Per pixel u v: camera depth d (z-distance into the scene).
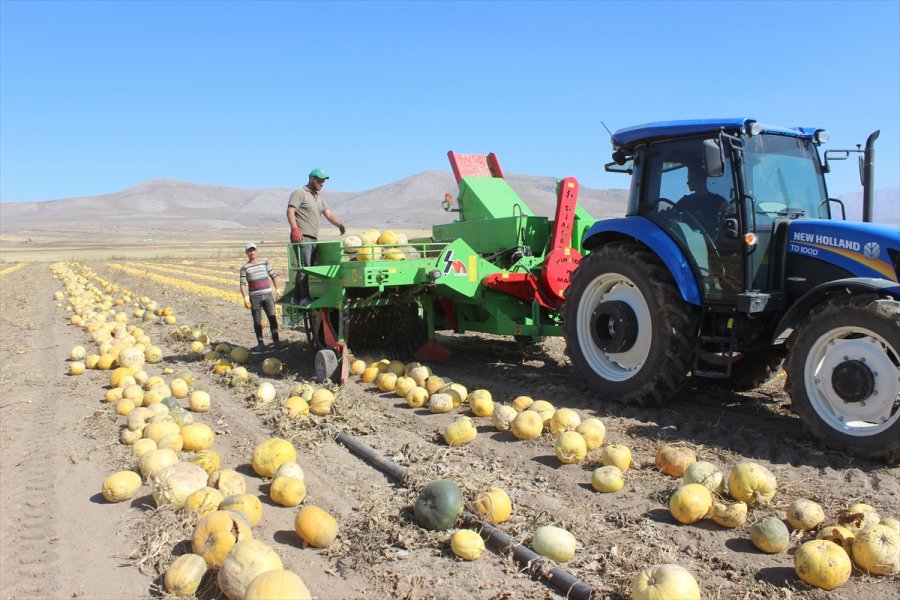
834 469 5.56
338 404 7.46
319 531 4.38
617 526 4.65
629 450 5.81
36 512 5.02
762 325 6.84
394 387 8.57
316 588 3.92
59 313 18.78
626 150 8.05
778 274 6.66
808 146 7.34
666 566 3.62
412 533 4.55
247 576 3.65
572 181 9.05
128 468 5.91
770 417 7.12
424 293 9.89
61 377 9.96
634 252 7.40
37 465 6.02
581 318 8.03
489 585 3.94
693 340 7.08
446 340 12.35
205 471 5.27
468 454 6.15
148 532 4.58
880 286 5.60
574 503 5.04
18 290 26.80
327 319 9.45
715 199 6.86
